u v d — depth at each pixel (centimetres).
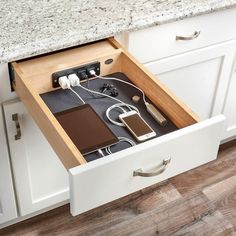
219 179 204
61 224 183
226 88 189
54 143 110
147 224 184
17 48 125
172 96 117
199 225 184
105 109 124
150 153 98
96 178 94
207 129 103
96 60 132
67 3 145
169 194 196
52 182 168
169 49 158
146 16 142
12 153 149
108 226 183
